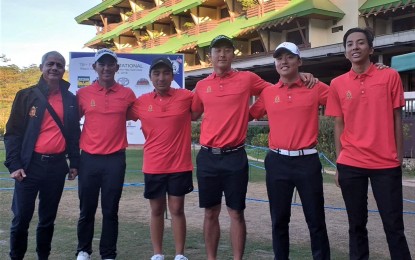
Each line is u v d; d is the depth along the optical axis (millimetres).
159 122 4863
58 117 4684
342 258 5254
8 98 37562
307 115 4340
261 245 5746
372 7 19438
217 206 4754
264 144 17531
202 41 28438
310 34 21797
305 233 6312
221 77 4684
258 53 25453
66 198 9008
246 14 26641
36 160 4598
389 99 4078
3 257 5250
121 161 4859
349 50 4188
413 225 6738
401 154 4121
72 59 7766
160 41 34875
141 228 6617
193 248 5676
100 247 4965
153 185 4941
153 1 40531
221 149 4582
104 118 4801
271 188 4469
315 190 4320
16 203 4637
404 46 15266
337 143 4363
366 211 4293
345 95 4207
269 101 4496
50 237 4891
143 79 7469
